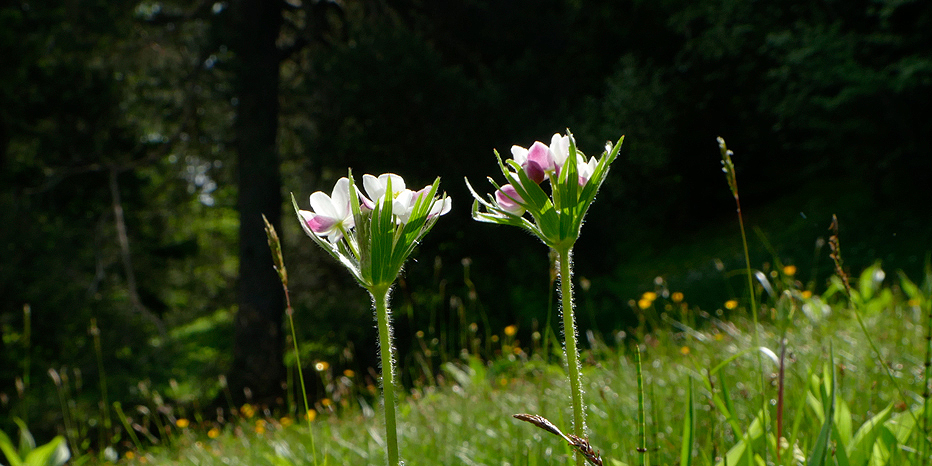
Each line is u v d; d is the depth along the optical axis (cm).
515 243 1171
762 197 2175
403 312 1152
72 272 1067
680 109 2075
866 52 1317
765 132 2102
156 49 1295
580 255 1240
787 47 1396
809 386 164
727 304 457
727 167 141
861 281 399
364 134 1053
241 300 1199
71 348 1011
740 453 138
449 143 1048
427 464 245
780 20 1519
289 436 399
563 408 277
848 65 1285
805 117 1508
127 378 987
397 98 1045
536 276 1173
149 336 1120
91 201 1288
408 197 114
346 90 1045
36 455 245
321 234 116
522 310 1266
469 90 1091
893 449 138
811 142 1595
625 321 1212
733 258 1719
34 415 889
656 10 1891
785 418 173
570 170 115
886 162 1464
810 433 156
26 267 1000
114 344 1032
